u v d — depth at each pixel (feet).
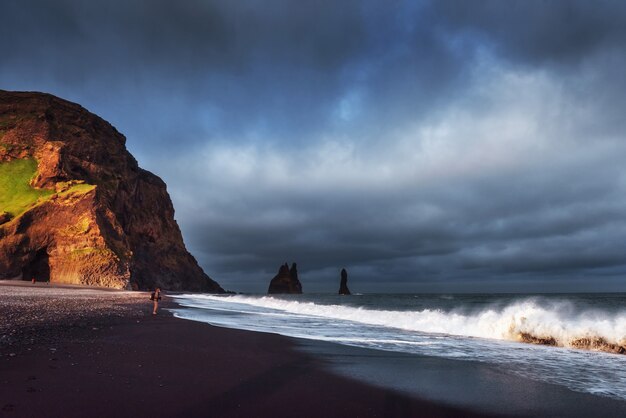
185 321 58.70
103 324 47.73
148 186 419.33
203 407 18.17
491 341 48.52
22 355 26.37
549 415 19.38
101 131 388.57
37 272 244.42
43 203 249.14
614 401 22.02
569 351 41.45
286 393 21.45
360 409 19.34
